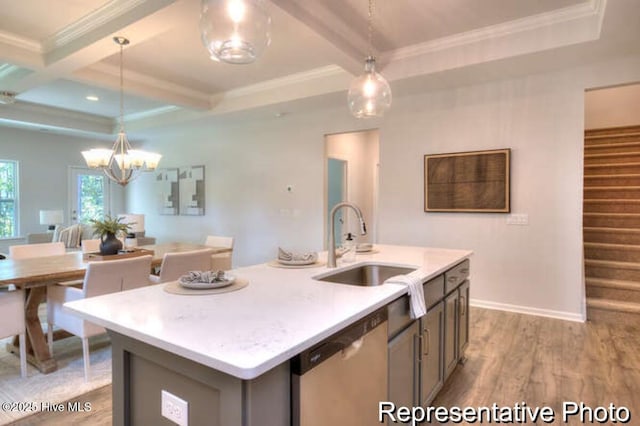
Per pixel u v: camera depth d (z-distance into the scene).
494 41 3.54
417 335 1.94
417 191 4.66
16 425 2.10
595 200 4.77
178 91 5.30
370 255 2.75
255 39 1.91
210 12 1.85
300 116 5.68
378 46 3.88
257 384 1.00
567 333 3.42
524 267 4.05
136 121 6.92
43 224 7.11
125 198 8.57
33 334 2.78
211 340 1.10
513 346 3.14
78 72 4.25
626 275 3.96
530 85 3.97
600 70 3.62
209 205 6.91
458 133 4.37
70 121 6.69
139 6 2.88
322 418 1.21
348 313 1.36
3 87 4.54
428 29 3.52
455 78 4.04
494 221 4.20
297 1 2.92
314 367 1.16
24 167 7.08
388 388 1.65
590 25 3.12
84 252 3.85
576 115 3.76
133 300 1.53
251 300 1.53
